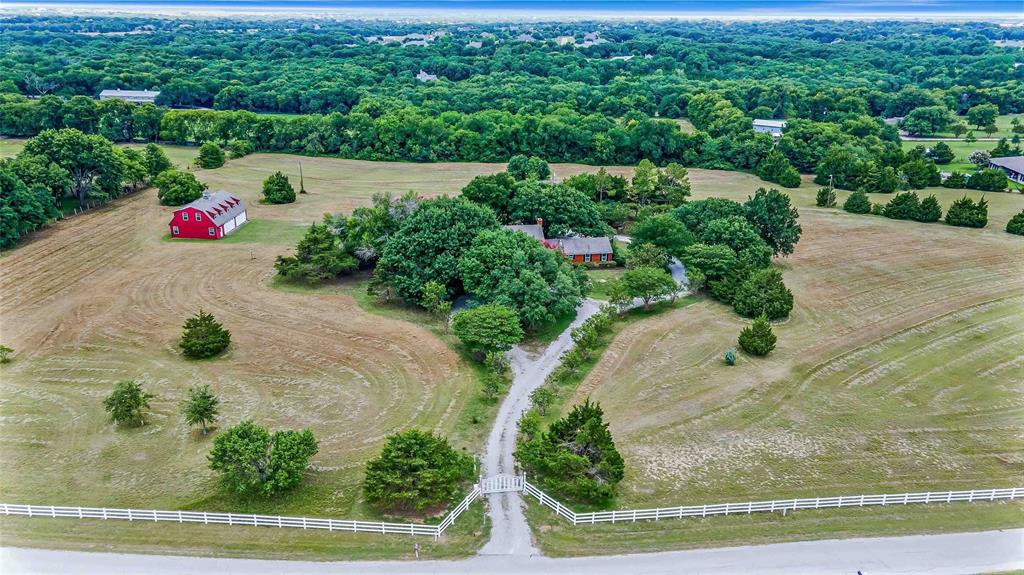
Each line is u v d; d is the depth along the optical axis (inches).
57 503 1835.6
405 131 6451.8
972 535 1759.4
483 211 3361.2
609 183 4845.0
